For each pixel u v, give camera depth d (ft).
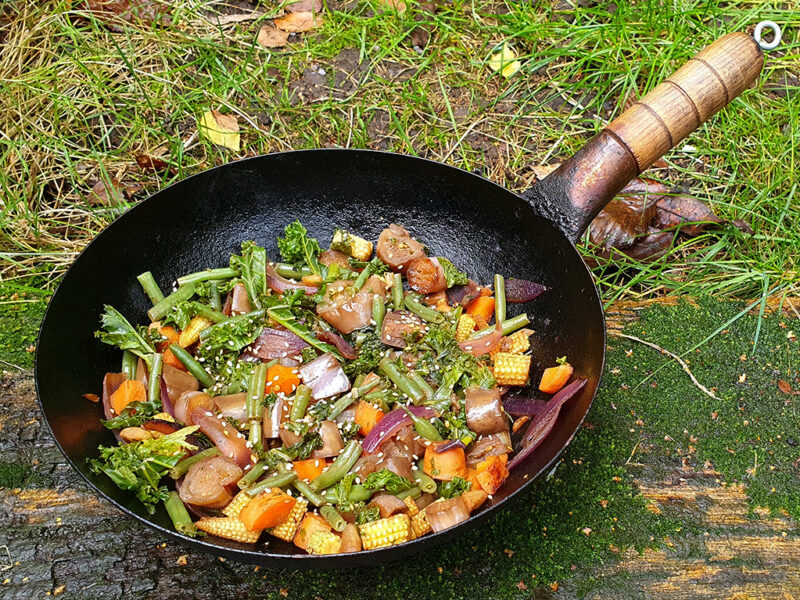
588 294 1.55
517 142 2.34
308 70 2.43
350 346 1.63
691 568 1.56
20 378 1.75
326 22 2.51
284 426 1.46
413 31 2.55
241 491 1.39
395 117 2.30
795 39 2.50
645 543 1.59
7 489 1.59
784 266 2.07
